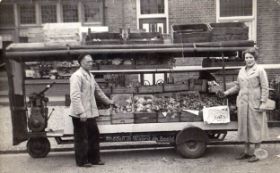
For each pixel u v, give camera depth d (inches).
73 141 259.9
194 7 426.6
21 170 234.1
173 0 423.5
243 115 238.7
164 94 270.7
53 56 251.4
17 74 259.4
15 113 256.4
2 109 394.3
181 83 270.7
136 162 247.0
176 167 233.9
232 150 269.0
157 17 427.5
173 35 257.8
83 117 227.5
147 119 249.6
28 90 365.4
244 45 250.4
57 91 366.9
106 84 287.4
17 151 274.7
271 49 446.0
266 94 233.9
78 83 227.6
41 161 253.0
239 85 242.5
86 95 232.4
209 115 247.3
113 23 430.3
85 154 238.1
